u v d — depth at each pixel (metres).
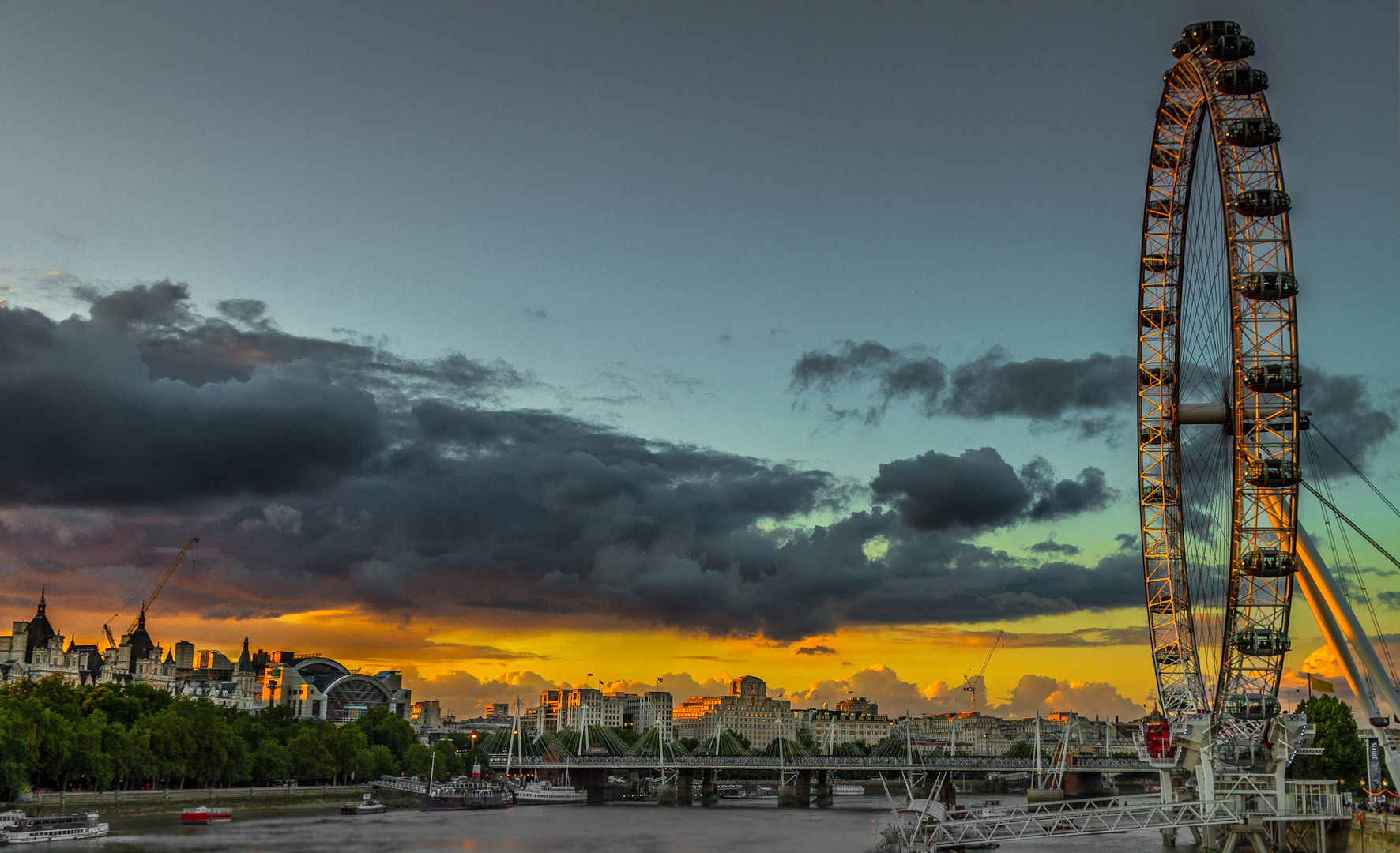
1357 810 187.50
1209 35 170.00
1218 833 175.12
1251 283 159.38
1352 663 181.12
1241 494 164.00
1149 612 196.12
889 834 166.00
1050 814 164.25
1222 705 171.38
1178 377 190.50
